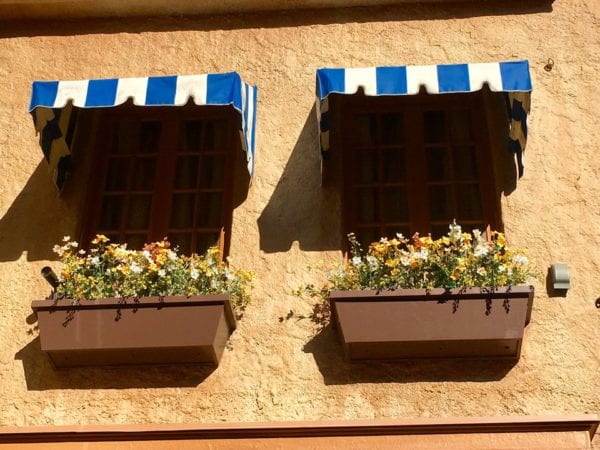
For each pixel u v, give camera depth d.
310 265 7.27
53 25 8.75
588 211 7.45
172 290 6.89
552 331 6.91
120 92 7.05
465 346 6.66
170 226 7.75
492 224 7.53
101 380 6.88
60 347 6.73
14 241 7.61
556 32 8.35
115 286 6.92
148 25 8.69
